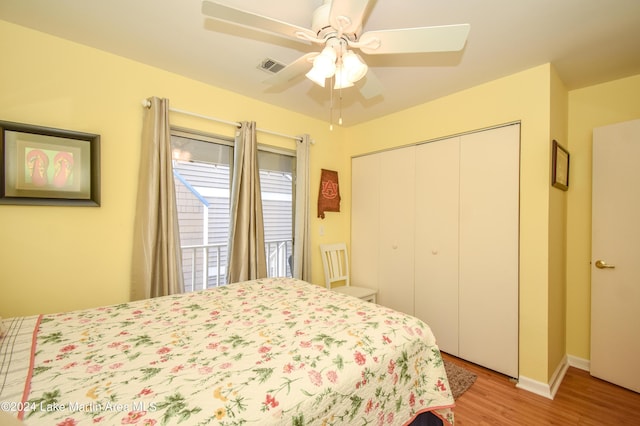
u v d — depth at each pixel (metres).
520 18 1.47
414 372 1.15
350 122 3.17
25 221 1.57
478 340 2.24
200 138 2.27
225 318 1.32
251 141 2.40
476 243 2.25
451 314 2.41
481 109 2.22
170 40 1.70
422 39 1.18
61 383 0.79
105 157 1.81
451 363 2.29
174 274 1.97
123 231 1.88
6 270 1.52
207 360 0.94
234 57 1.89
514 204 2.06
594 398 1.85
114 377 0.83
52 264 1.65
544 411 1.73
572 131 2.32
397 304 2.82
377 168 3.03
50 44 1.64
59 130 1.64
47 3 1.39
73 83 1.71
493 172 2.17
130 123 1.91
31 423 0.63
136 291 1.87
